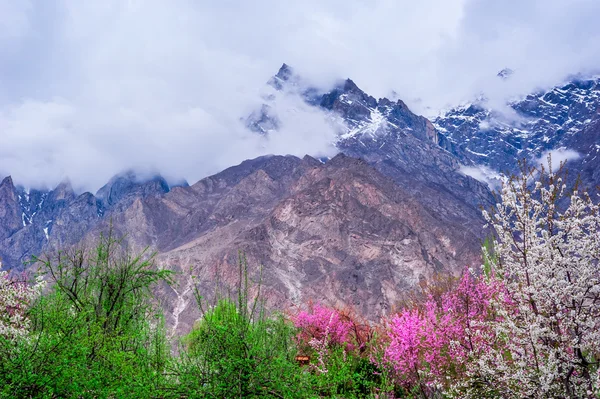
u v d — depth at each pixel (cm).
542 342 1288
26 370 1048
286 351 1369
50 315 1343
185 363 1187
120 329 1483
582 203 1281
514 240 1348
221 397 1090
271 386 1123
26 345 1148
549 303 1255
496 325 1369
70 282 1631
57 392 1082
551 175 1309
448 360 1684
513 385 1319
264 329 1282
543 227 1336
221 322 1168
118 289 1633
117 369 1181
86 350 1155
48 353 1096
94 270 1666
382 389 1645
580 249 1258
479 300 1623
